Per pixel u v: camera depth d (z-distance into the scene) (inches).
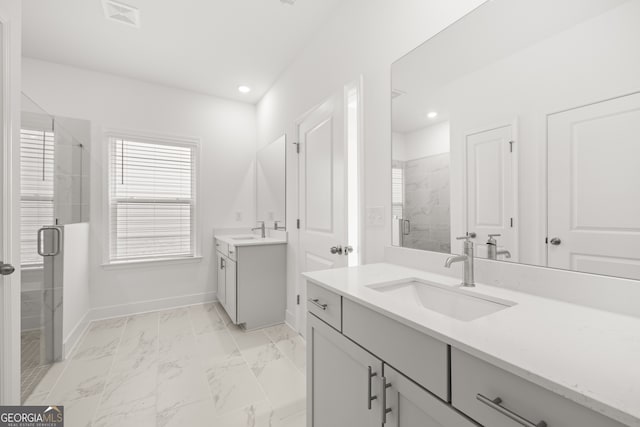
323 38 83.6
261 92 129.6
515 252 39.9
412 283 47.9
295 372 74.0
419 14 54.0
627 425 15.1
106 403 61.4
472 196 45.7
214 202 133.4
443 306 43.2
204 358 81.0
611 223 31.2
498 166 42.1
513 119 40.1
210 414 58.3
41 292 74.8
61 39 90.4
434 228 51.9
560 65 35.2
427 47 52.5
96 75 110.2
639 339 24.1
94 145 109.5
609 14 31.2
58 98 103.8
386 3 61.2
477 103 44.8
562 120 35.0
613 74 31.0
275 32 87.4
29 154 68.8
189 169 129.0
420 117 54.1
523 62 38.9
